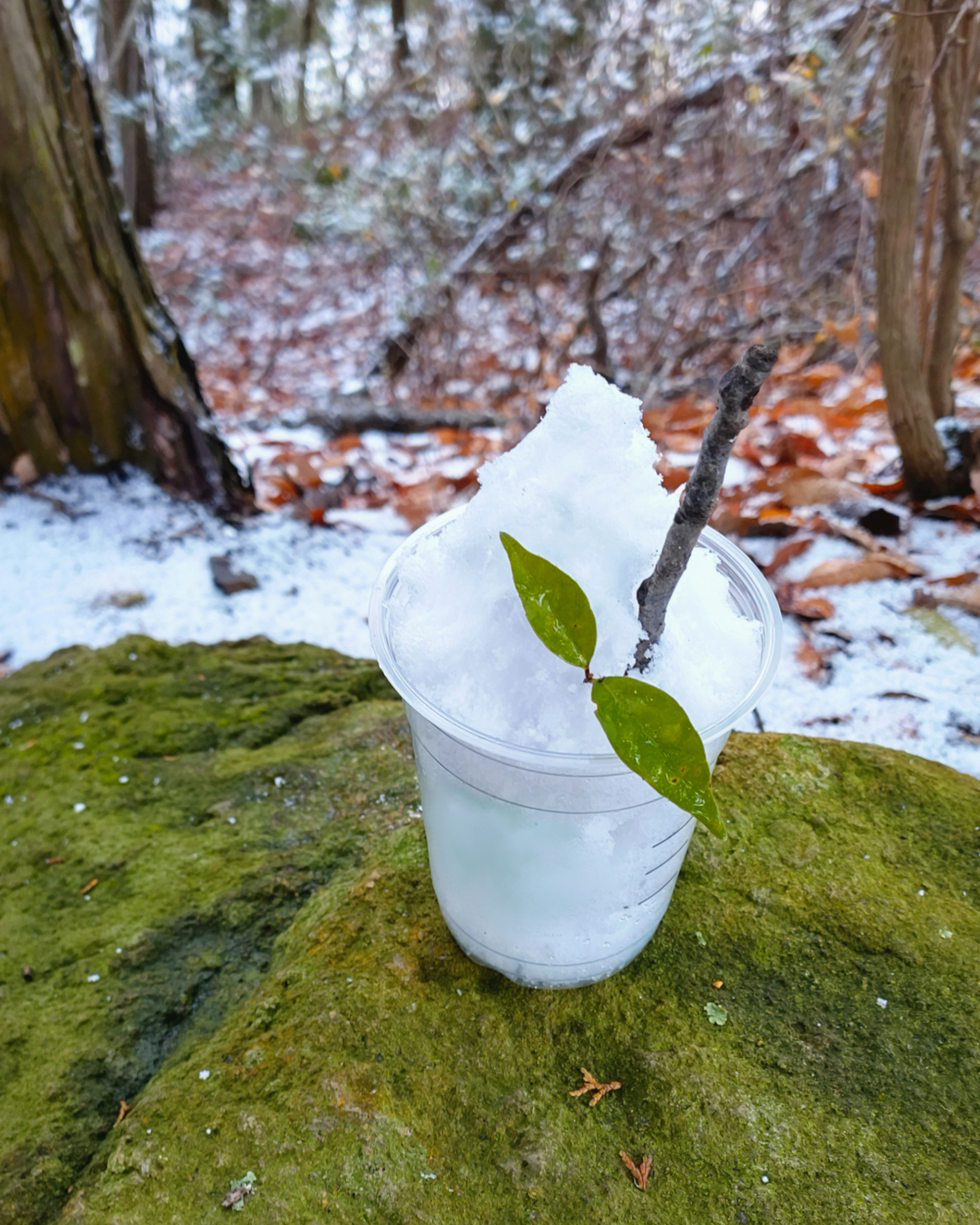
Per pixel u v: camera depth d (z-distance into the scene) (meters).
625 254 1.03
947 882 0.32
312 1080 0.27
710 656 0.25
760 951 0.30
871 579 0.51
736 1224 0.24
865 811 0.35
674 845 0.26
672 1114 0.26
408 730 0.41
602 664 0.22
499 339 1.17
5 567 0.55
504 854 0.25
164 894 0.34
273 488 0.68
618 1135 0.26
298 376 1.30
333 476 0.74
